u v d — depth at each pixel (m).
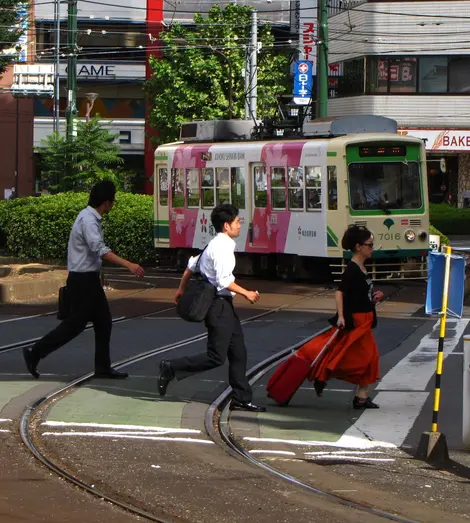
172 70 57.84
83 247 14.77
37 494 9.22
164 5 69.81
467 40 59.50
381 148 31.47
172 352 18.08
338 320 13.40
